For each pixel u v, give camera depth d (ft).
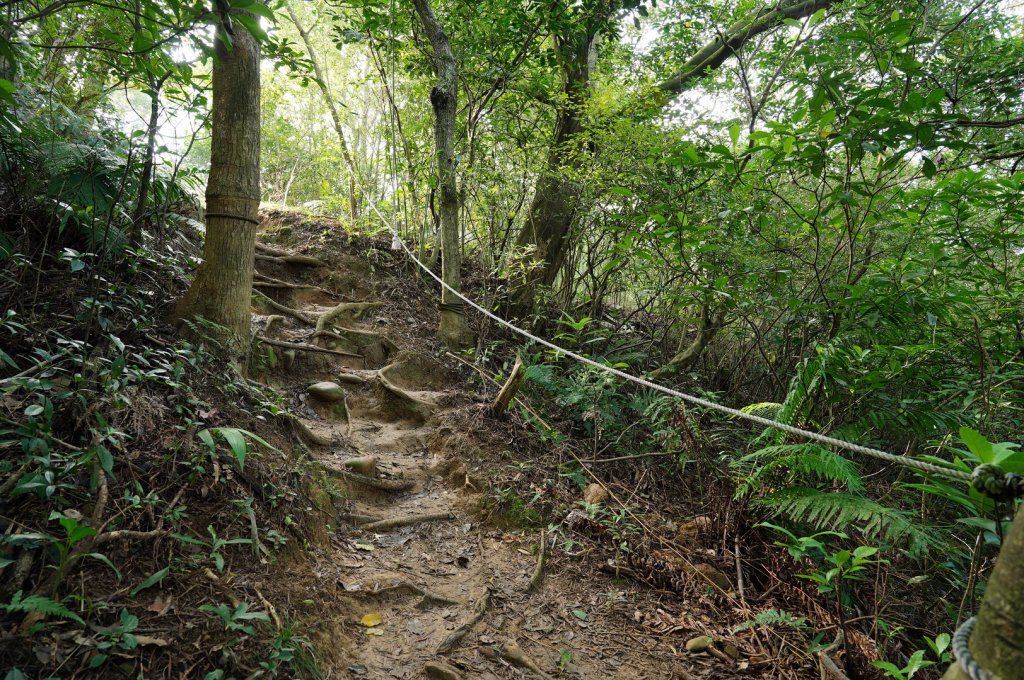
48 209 10.51
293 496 9.76
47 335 9.11
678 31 25.27
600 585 10.61
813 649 8.91
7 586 6.00
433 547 10.94
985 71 13.48
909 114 10.09
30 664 5.53
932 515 12.03
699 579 10.84
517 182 21.86
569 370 18.89
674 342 23.09
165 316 11.70
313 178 33.63
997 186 10.22
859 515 9.46
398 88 23.76
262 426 11.15
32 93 10.98
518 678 8.04
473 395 16.83
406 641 8.31
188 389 9.84
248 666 6.51
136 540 7.28
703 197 15.17
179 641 6.42
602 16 21.31
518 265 21.61
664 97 21.57
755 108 19.98
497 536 11.65
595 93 20.38
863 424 11.86
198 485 8.52
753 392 18.84
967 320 12.18
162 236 13.05
